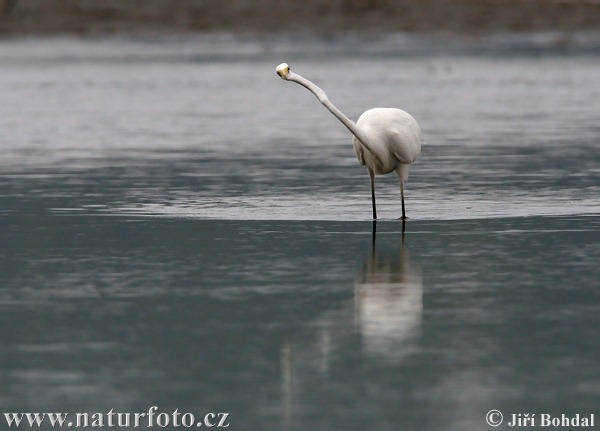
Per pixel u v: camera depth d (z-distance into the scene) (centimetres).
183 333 1145
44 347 1105
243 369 1040
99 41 7206
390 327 1158
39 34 7344
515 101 3922
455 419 924
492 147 2642
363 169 2297
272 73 5238
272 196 1972
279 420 927
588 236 1603
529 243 1559
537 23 7894
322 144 2753
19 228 1702
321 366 1044
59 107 3769
